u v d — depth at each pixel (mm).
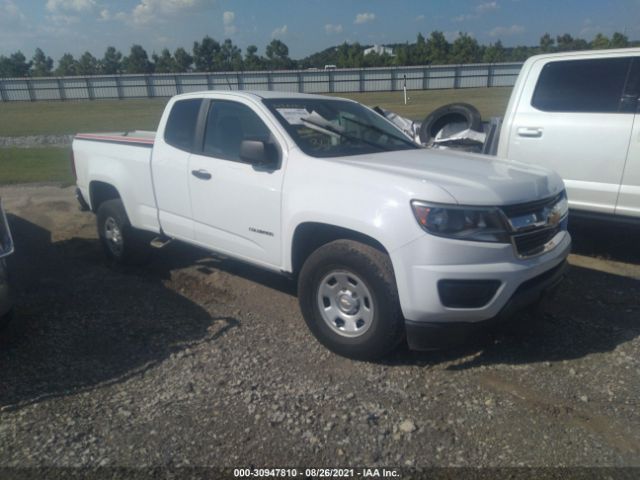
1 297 3883
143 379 3629
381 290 3490
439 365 3760
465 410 3246
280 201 4062
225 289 5207
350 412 3230
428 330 3438
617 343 4043
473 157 4480
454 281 3311
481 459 2836
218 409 3275
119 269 5895
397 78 39844
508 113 6215
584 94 5715
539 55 6160
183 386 3533
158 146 5141
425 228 3297
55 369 3764
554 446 2926
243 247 4477
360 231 3521
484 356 3877
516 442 2961
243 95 4590
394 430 3068
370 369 3711
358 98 32812
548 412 3219
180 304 4910
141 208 5418
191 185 4777
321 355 3912
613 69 5578
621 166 5449
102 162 5773
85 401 3379
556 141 5816
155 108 31250
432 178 3553
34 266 6039
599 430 3055
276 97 4629
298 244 4066
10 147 16672
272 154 4172
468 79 39656
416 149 4770
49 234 7316
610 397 3361
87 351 4023
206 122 4770
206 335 4270
